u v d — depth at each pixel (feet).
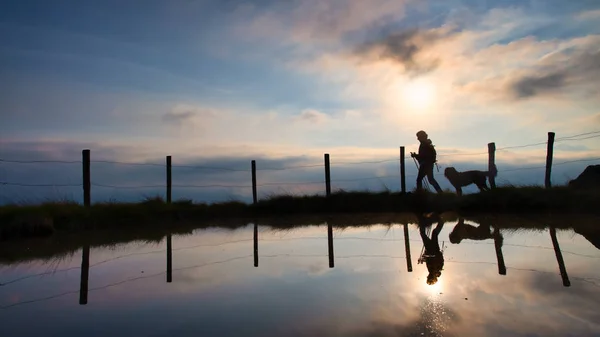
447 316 13.42
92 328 13.53
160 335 12.67
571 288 16.39
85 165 41.78
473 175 45.24
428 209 44.27
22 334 13.20
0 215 34.50
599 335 11.72
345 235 32.17
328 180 49.93
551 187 42.06
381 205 45.88
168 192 47.09
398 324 12.85
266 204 47.24
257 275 19.93
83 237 33.73
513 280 17.75
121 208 41.06
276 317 13.82
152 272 21.30
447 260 22.13
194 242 30.81
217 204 47.37
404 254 24.11
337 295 16.10
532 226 32.83
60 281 20.06
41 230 34.06
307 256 24.29
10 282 20.12
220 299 16.10
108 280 19.97
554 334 11.84
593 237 27.91
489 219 37.04
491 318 13.17
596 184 39.63
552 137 43.45
